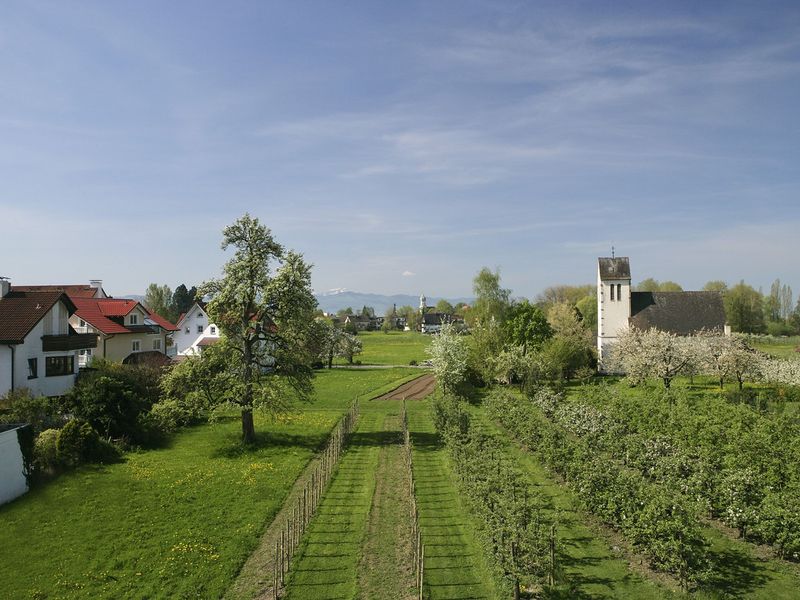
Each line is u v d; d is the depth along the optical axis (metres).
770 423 35.97
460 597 18.33
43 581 19.30
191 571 19.98
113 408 37.78
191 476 30.84
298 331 40.12
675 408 42.12
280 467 32.97
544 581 18.91
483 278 101.31
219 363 39.44
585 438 31.88
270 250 39.59
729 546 21.91
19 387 43.38
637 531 20.38
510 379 66.06
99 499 27.09
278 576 19.38
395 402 60.22
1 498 26.41
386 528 24.03
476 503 23.70
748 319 136.50
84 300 64.75
